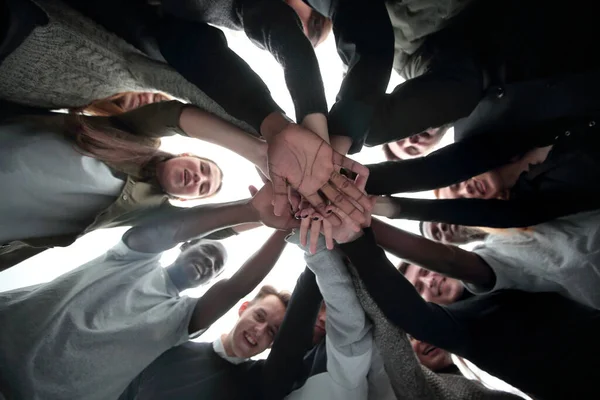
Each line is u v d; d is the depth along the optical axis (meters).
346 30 1.18
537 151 1.41
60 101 1.39
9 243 1.45
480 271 1.46
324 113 1.06
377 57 1.13
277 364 1.42
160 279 1.64
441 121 1.26
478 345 1.34
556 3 1.29
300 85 1.07
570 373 1.29
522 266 1.46
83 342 1.41
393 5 1.39
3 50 1.08
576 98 1.28
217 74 1.09
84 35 1.23
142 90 1.43
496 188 1.50
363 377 1.45
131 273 1.55
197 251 1.70
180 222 1.48
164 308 1.58
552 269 1.41
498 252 1.51
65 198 1.37
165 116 1.32
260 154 1.25
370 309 1.34
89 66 1.31
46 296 1.46
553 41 1.29
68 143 1.36
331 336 1.40
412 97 1.21
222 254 1.75
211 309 1.56
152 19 1.23
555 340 1.33
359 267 1.28
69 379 1.37
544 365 1.31
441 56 1.35
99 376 1.41
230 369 1.59
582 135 1.29
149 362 1.50
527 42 1.31
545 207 1.33
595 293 1.39
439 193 1.64
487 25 1.36
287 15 1.15
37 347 1.36
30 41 1.19
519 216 1.34
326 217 1.12
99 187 1.42
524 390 1.33
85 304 1.46
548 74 1.29
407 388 1.34
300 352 1.43
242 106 1.07
